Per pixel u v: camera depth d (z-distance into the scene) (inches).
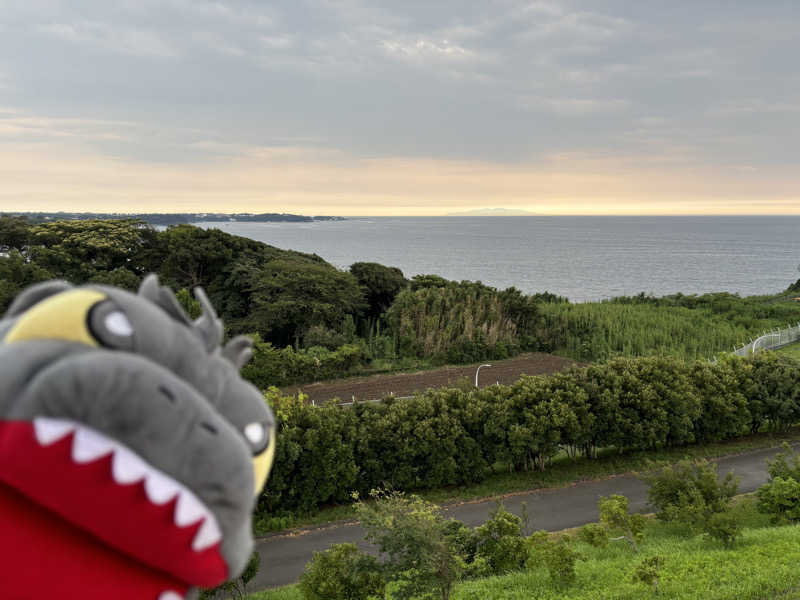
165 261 2369.6
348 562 640.4
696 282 6476.4
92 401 97.0
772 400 1321.4
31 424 94.1
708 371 1320.1
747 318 2444.6
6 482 94.7
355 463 1080.8
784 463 1004.6
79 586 99.3
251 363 1647.4
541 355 2048.5
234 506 110.0
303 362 1726.1
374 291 2431.1
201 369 121.8
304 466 1026.7
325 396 1620.3
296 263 2409.0
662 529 960.9
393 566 588.4
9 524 96.5
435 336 2010.3
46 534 98.1
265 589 817.5
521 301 2226.9
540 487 1135.0
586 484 1147.3
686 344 2092.8
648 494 975.0
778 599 625.0
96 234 2396.7
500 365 1920.5
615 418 1190.9
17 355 103.4
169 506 99.7
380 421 1091.9
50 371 98.9
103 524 96.5
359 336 2202.3
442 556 595.2
